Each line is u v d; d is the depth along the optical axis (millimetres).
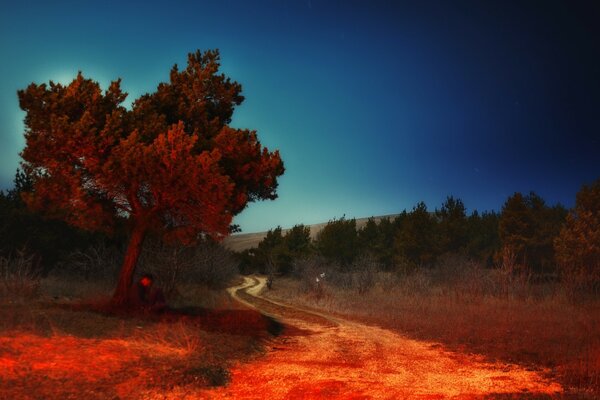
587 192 28859
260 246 59156
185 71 16641
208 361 8805
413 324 17062
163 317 13375
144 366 7668
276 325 16922
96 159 13695
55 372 6816
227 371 8625
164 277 21656
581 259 26641
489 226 47188
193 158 13086
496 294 25281
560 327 14992
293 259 51156
